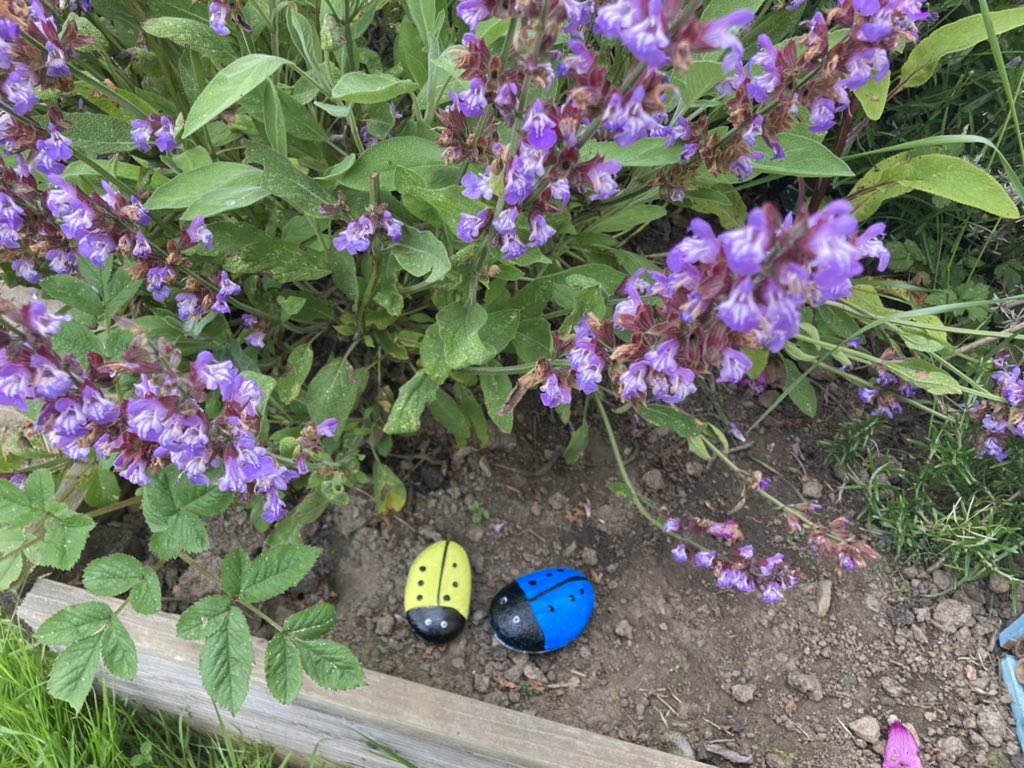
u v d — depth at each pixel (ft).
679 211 2.25
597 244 1.82
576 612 1.67
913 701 1.66
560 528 1.86
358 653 1.69
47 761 1.52
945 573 1.79
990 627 1.73
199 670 1.36
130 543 1.80
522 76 1.18
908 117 2.14
